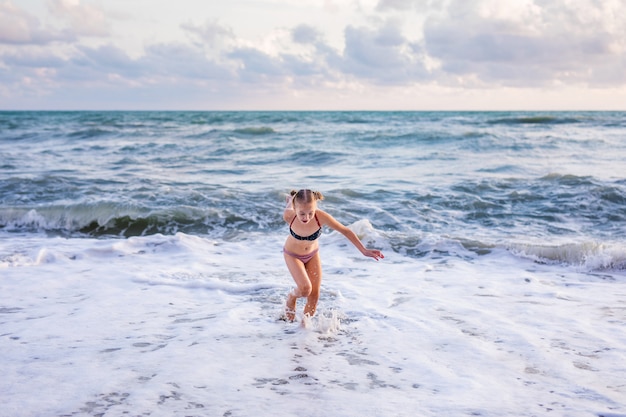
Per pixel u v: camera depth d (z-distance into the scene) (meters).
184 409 3.04
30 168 16.89
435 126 38.00
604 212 10.65
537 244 7.91
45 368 3.66
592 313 5.14
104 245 7.93
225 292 5.90
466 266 7.32
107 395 3.22
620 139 25.89
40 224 10.20
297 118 58.69
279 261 7.47
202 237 9.19
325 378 3.54
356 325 4.75
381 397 3.24
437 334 4.49
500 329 4.62
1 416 2.92
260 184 14.05
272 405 3.11
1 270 6.75
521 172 15.71
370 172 16.28
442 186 13.27
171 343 4.21
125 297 5.64
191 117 65.25
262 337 4.39
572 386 3.41
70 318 4.89
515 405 3.12
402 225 9.84
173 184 13.95
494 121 43.28
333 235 8.86
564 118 42.06
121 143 26.67
